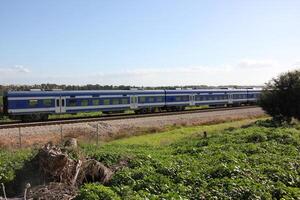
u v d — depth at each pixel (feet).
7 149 74.28
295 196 40.57
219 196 39.91
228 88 222.28
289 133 81.66
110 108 158.61
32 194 43.80
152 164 54.90
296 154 61.57
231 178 45.73
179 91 187.52
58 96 142.20
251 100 238.48
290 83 117.60
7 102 130.52
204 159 58.95
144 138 100.73
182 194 41.06
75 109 146.92
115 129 110.63
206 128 119.85
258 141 75.00
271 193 41.57
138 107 169.07
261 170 49.55
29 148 71.87
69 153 53.62
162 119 135.44
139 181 45.27
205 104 202.39
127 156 58.65
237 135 82.79
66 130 102.17
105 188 40.75
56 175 48.03
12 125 109.60
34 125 111.96
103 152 60.85
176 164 53.83
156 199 38.55
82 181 48.75
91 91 152.25
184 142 84.02
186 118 141.28
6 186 48.91
